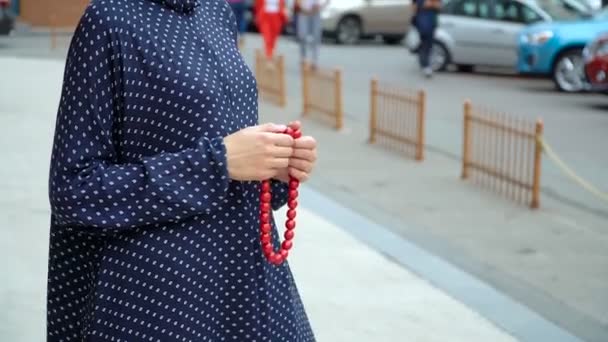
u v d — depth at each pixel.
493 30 16.52
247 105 2.18
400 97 10.18
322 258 5.72
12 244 5.45
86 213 1.96
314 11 15.92
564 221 7.29
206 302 2.08
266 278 2.15
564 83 14.67
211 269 2.08
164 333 2.05
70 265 2.16
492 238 6.73
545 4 16.42
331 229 6.39
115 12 2.00
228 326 2.12
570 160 9.43
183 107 2.02
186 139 2.04
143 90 2.01
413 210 7.45
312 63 16.19
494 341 4.56
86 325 2.12
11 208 6.19
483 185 8.38
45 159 7.71
